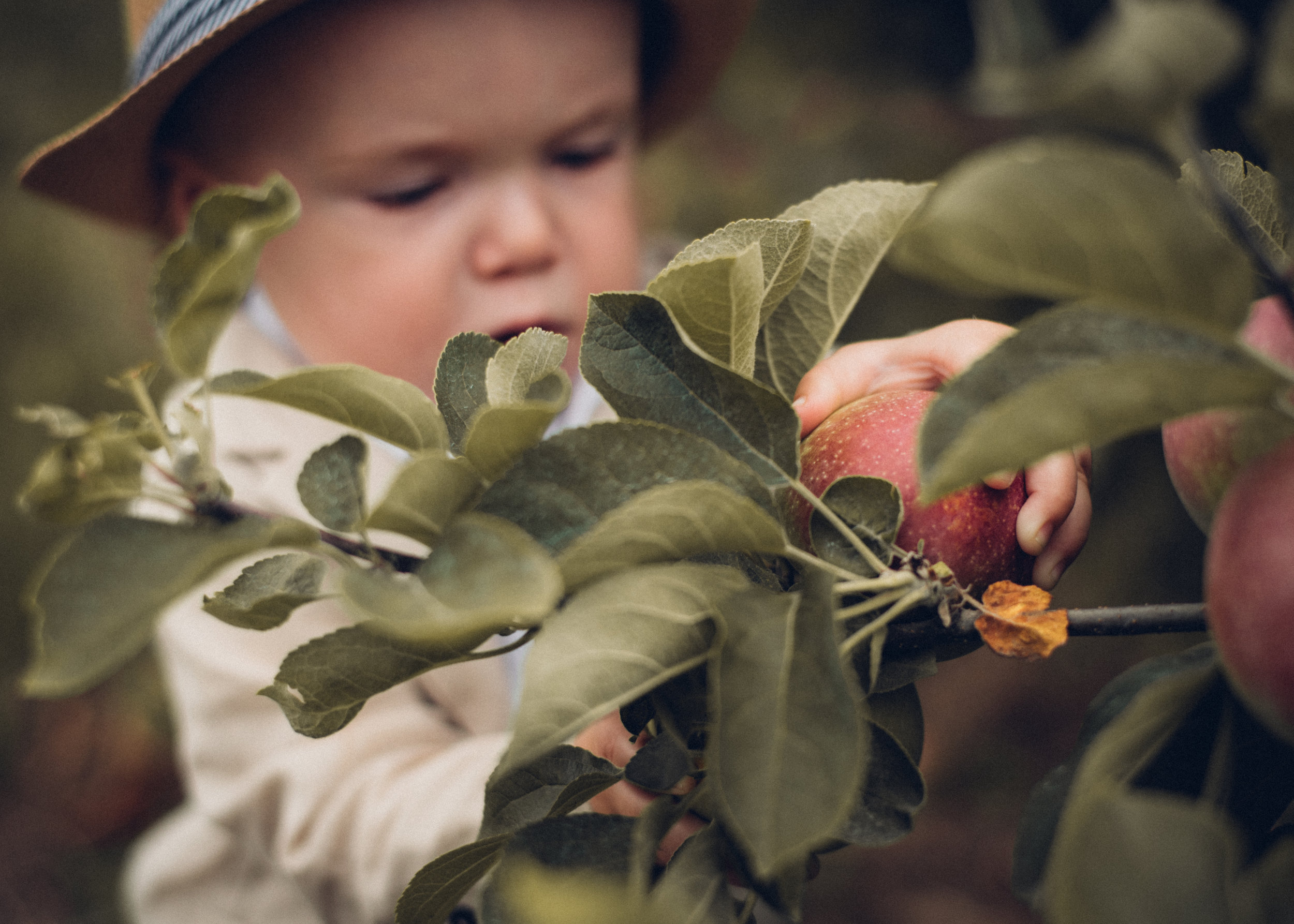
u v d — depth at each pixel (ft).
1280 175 1.55
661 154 10.15
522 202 4.68
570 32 4.63
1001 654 1.61
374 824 4.30
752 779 1.19
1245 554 1.20
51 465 1.25
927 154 8.75
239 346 5.66
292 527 1.21
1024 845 1.50
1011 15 1.33
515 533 1.16
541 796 1.71
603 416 5.16
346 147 4.56
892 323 7.86
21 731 9.77
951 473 1.12
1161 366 1.06
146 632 1.09
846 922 8.07
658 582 1.37
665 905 1.35
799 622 1.30
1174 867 1.04
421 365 4.89
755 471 1.60
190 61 4.37
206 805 4.85
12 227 10.75
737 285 1.60
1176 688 1.27
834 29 9.95
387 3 4.34
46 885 8.89
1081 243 1.02
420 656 1.53
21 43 11.49
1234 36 1.15
